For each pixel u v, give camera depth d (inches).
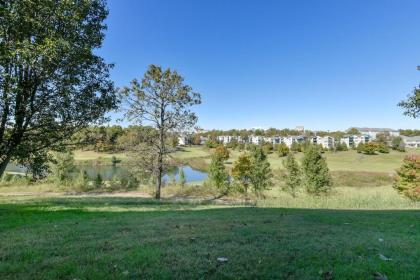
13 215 351.6
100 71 469.7
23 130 411.2
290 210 439.5
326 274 143.7
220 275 141.9
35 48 353.7
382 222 308.3
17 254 173.5
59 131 450.3
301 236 225.8
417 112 468.8
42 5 375.2
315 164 978.7
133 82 807.7
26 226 271.1
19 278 137.0
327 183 968.3
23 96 393.4
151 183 1141.1
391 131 5738.2
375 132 5644.7
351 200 601.6
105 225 274.1
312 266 155.3
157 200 722.2
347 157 2955.2
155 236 223.3
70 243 200.4
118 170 2089.1
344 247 193.8
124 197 865.5
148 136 837.8
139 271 145.8
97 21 467.2
